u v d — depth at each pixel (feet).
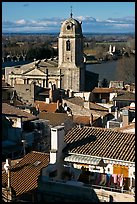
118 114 233.55
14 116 205.46
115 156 102.27
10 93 335.26
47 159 135.64
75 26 440.04
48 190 94.43
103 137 112.47
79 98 319.06
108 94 372.58
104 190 90.27
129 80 546.26
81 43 444.96
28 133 204.23
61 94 354.33
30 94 352.90
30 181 121.19
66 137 112.37
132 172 99.55
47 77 443.32
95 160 102.47
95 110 281.74
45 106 290.35
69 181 97.19
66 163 104.32
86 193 90.27
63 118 230.89
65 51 440.86
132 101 311.06
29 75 446.60
